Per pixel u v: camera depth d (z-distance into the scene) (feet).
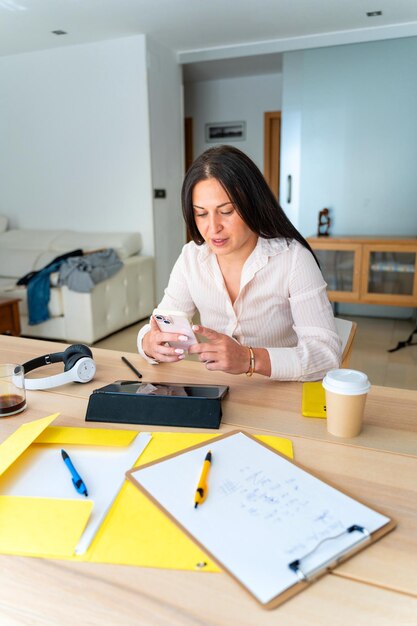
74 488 2.27
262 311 4.27
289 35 13.43
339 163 13.93
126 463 2.48
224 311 4.40
